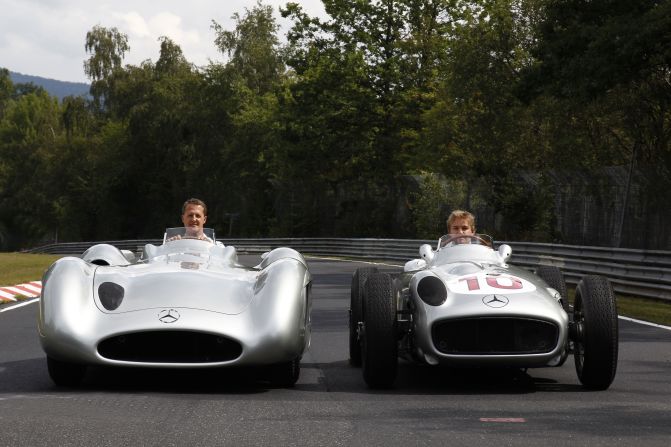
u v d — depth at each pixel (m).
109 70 77.38
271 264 6.84
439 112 36.78
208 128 67.62
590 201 26.91
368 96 48.12
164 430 4.87
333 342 9.91
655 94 25.67
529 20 33.41
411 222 42.47
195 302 6.29
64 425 4.95
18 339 9.84
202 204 8.59
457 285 6.72
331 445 4.60
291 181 51.97
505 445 4.62
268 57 65.00
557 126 31.38
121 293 6.41
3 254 42.44
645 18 20.08
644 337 10.57
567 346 6.69
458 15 47.28
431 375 7.39
